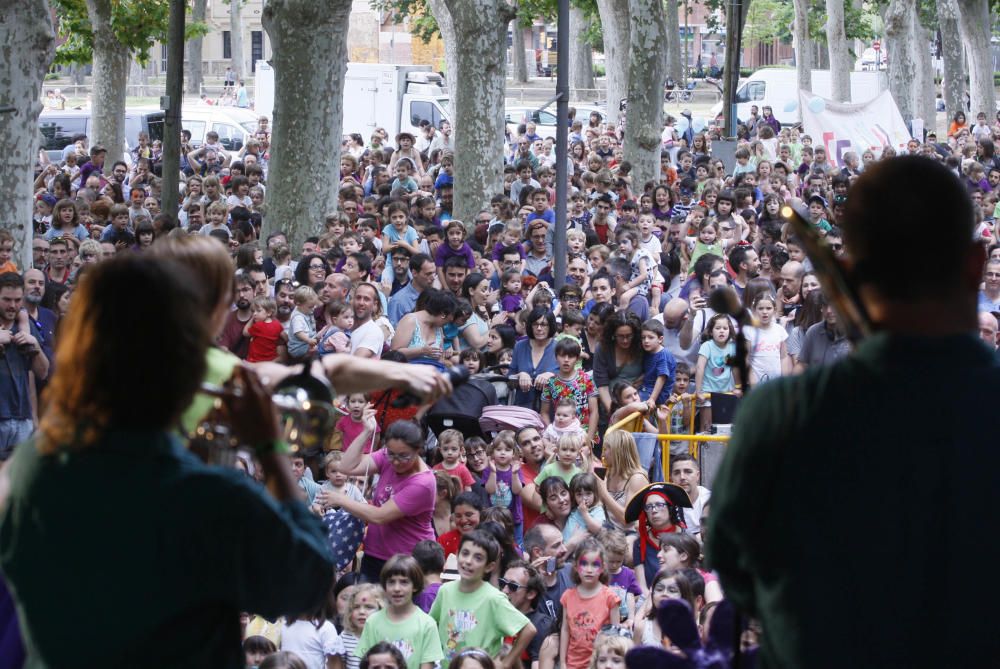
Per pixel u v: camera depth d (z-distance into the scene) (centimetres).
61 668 224
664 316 1173
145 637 221
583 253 1553
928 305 218
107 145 2808
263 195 2095
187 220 1959
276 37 1830
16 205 1371
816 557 211
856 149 2811
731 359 280
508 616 715
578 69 6706
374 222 1662
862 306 222
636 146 2639
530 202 1762
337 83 1848
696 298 1152
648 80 2617
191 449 241
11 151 1359
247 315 1110
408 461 802
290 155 1839
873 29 7462
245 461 274
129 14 2669
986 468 208
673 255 1566
